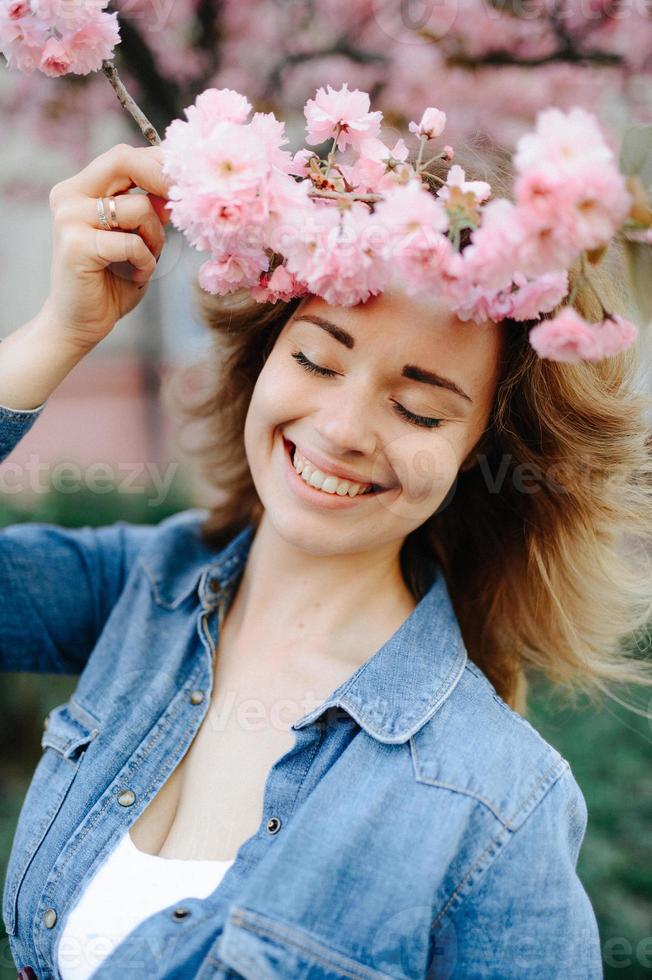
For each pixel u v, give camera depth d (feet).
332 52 10.68
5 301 15.71
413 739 3.66
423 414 3.58
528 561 4.71
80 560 5.10
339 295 3.24
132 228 3.89
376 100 10.74
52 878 3.81
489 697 3.96
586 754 8.55
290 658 4.11
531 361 3.82
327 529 3.74
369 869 3.37
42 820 4.05
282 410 3.62
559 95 10.20
